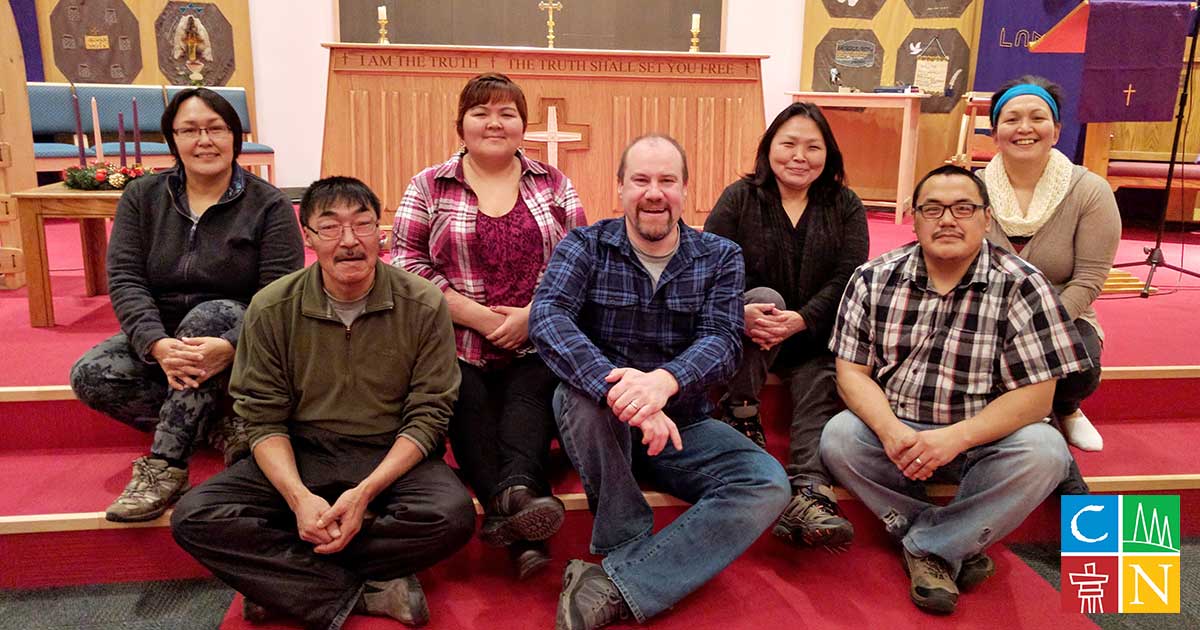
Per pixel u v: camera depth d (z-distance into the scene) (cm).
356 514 184
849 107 626
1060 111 249
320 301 194
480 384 219
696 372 197
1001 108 247
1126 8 354
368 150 419
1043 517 239
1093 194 240
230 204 229
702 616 194
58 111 559
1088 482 236
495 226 227
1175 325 335
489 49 415
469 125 225
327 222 183
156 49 616
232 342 212
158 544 210
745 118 441
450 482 193
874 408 211
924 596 197
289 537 189
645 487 224
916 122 549
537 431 206
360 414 199
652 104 433
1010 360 205
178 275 226
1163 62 358
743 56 433
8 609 200
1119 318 346
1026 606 201
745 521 193
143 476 206
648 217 200
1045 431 202
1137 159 565
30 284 299
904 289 213
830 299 235
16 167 368
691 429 211
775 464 200
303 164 660
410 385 202
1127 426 275
